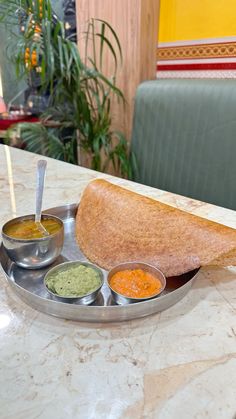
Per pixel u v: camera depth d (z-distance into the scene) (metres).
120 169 2.37
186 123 1.87
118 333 0.59
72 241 0.89
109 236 0.80
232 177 1.71
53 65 2.14
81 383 0.49
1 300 0.66
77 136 2.55
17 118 3.15
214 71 1.97
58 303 0.59
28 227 0.81
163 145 2.02
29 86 3.16
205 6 1.87
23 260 0.73
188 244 0.70
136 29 2.12
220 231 0.69
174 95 1.90
